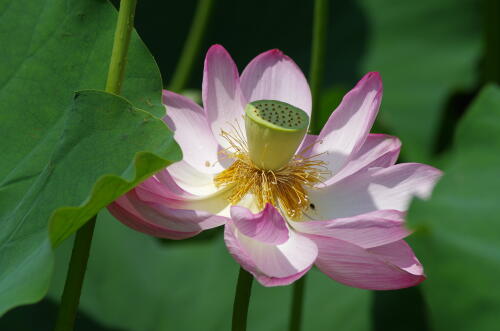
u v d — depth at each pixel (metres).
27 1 1.08
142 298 1.25
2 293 0.95
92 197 0.96
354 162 1.10
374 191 1.09
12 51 1.07
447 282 0.96
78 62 1.06
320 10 1.18
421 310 1.21
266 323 1.25
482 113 1.00
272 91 1.13
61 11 1.07
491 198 0.97
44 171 1.02
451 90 1.51
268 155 1.09
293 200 1.10
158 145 1.00
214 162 1.11
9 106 1.06
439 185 0.98
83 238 1.01
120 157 1.00
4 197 1.03
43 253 0.95
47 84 1.06
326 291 1.25
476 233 0.96
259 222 1.02
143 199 1.04
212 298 1.26
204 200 1.09
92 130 1.01
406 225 0.96
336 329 1.23
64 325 1.01
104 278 1.25
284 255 1.04
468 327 0.95
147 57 1.06
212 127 1.11
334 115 1.11
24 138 1.05
